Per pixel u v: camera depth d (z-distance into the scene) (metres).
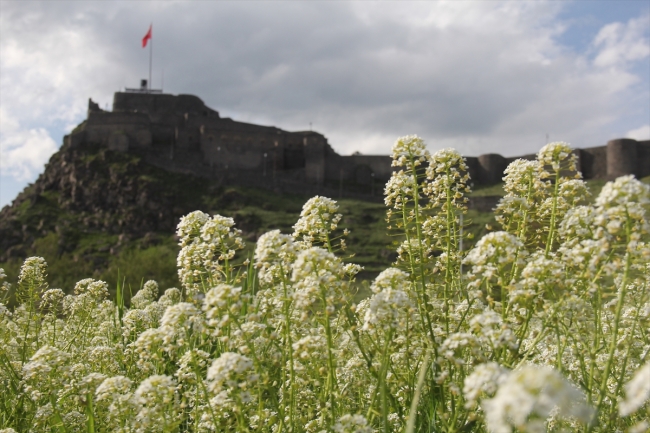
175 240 101.50
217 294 6.08
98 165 118.94
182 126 137.25
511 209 8.24
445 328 7.24
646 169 117.62
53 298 10.72
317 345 6.52
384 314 6.14
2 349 8.25
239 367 5.72
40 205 114.06
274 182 124.50
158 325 11.40
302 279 6.54
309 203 7.98
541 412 3.54
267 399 7.14
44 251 95.88
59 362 7.30
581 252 6.03
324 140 135.00
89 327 11.70
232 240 8.00
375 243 85.12
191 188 117.50
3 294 10.59
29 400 7.77
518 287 6.46
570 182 7.50
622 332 7.44
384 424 5.46
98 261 92.25
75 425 7.51
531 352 6.72
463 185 8.28
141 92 143.25
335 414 6.84
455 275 8.13
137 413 6.70
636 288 7.41
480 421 5.68
